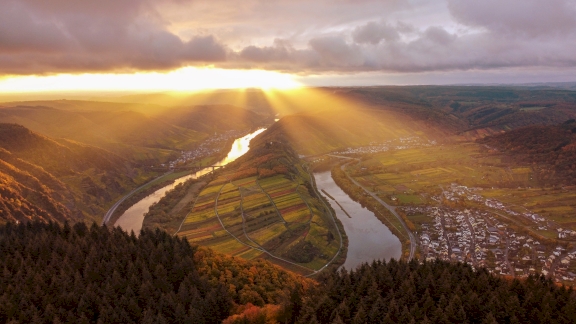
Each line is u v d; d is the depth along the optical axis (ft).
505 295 349.00
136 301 348.38
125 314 328.08
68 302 334.85
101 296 348.59
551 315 318.45
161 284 383.45
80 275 373.61
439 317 317.42
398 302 343.87
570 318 309.22
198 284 391.04
